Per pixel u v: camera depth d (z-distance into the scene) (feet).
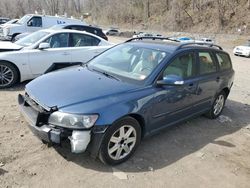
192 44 17.35
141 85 13.74
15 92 21.58
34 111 12.64
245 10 160.45
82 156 13.08
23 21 49.75
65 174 11.82
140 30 200.75
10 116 16.71
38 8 311.06
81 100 11.85
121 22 242.58
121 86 13.34
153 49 15.78
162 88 14.16
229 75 20.12
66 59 24.62
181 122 16.61
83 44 26.86
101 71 15.11
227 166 14.06
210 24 171.53
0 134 14.43
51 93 12.39
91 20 288.30
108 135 11.96
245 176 13.41
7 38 46.98
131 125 12.85
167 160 13.82
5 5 287.28
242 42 136.46
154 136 16.06
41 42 24.18
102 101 12.01
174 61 15.15
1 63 21.72
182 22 186.70
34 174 11.62
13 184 10.96
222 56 19.80
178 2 193.98
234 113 22.30
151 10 220.23
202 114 18.99
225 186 12.50
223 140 16.93
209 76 17.66
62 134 11.45
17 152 12.94
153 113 13.85
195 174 13.03
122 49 16.84
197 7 182.29
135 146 13.42
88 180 11.62
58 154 13.04
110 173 12.21
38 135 11.90
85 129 11.40
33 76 23.35
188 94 15.96
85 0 342.85
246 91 30.48
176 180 12.41
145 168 12.91
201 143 16.12
